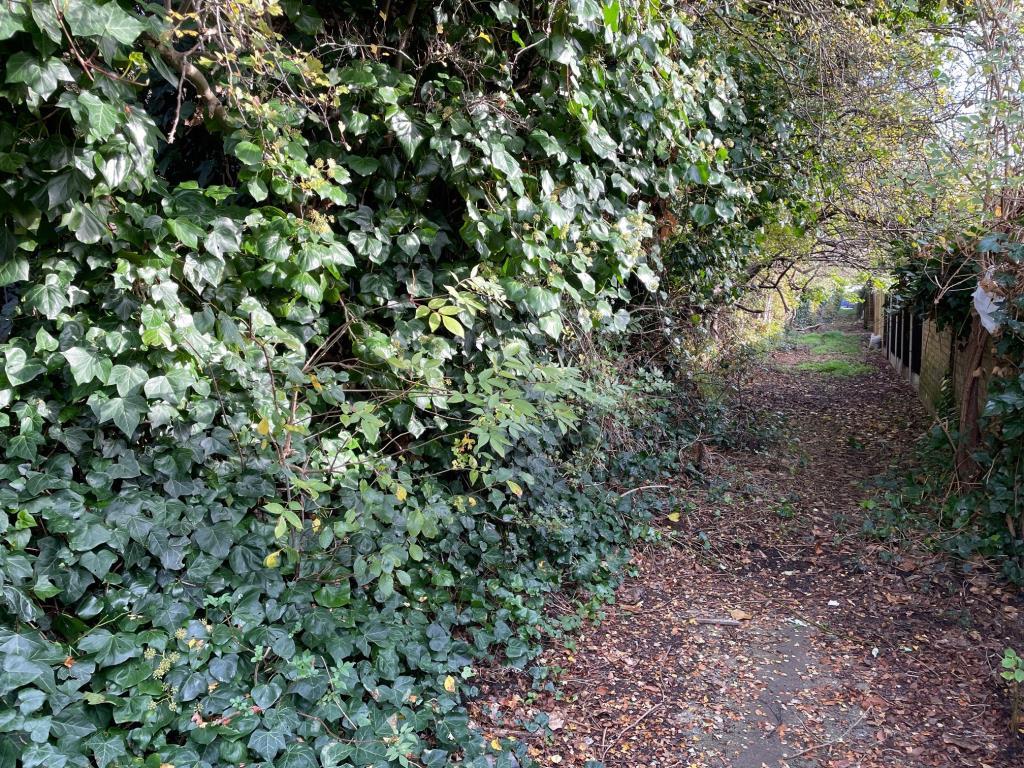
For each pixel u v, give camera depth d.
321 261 2.82
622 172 3.98
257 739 2.22
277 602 2.66
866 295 17.67
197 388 2.63
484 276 3.33
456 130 3.10
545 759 2.69
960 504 4.72
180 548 2.52
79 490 2.45
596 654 3.41
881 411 9.11
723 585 4.21
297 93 2.95
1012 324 4.24
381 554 2.67
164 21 2.37
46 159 2.20
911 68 5.64
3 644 2.08
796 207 6.63
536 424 3.63
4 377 2.37
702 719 2.96
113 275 2.42
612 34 3.34
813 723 2.95
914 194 5.40
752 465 6.57
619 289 4.08
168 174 3.39
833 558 4.55
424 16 3.33
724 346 7.33
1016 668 2.72
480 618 3.22
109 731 2.12
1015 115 4.06
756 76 5.80
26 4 1.89
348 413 3.06
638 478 5.42
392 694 2.60
